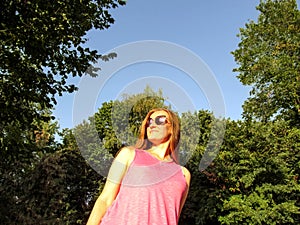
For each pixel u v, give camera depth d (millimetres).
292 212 11977
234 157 12820
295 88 17203
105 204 1528
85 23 8750
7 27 7652
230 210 12688
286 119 18031
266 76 18312
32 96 8320
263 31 19094
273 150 12867
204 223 12969
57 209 15180
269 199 12383
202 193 12977
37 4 7641
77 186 15320
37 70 8805
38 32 7805
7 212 13195
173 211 1511
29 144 9281
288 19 19047
